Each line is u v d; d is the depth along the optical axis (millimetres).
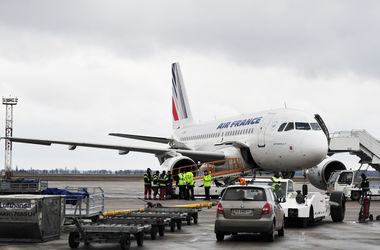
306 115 30266
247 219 13680
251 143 32094
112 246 13234
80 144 33875
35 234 13445
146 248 12656
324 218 20953
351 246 12953
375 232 16031
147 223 14719
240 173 33469
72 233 12719
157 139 41406
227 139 36000
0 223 13367
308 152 28469
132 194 38562
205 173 30359
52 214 13984
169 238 14578
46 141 33625
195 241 13961
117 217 16719
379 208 25453
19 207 13273
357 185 32125
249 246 12984
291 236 15062
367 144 35438
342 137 35406
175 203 27281
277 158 30078
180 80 49781
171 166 32812
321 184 33156
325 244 13336
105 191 44719
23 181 17438
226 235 15289
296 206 16984
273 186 18172
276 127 30250
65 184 66062
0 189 16984
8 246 12914
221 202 14008
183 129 47844
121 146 34656
